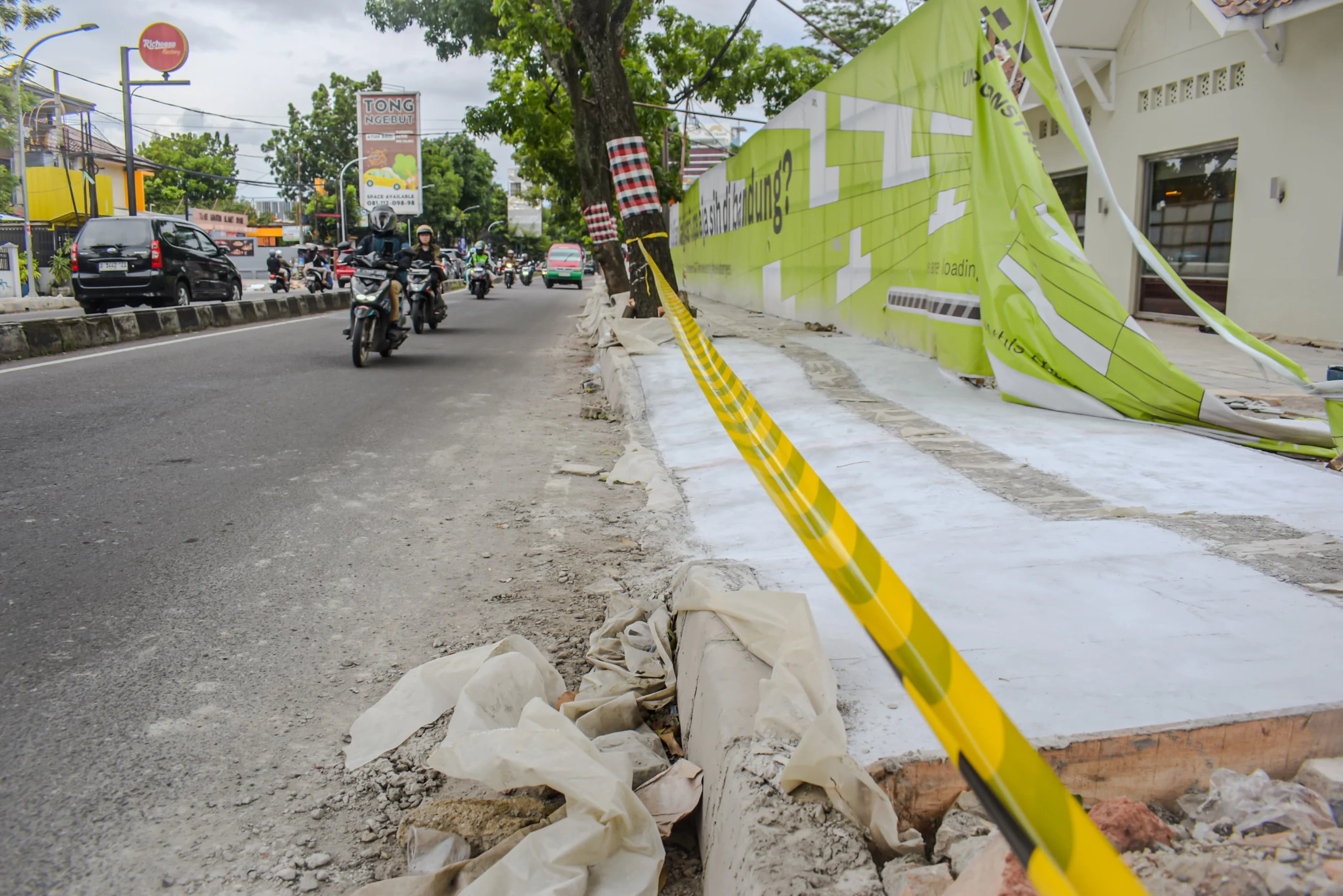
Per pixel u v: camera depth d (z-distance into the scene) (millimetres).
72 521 4535
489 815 2170
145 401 7824
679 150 35312
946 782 1932
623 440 6852
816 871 1633
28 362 10188
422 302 14562
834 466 4969
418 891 1872
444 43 21953
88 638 3238
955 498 4203
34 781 2381
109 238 15812
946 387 7258
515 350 12852
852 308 11391
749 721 2104
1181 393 5523
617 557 4164
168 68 26656
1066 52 13500
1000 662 2373
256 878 2039
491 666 2535
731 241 19500
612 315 12750
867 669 2402
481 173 87375
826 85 12109
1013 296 6305
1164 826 1747
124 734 2621
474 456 6223
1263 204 11070
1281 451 5020
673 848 2098
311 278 28594
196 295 17094
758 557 3977
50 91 32812
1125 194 13758
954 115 7602
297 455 6078
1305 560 3135
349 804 2316
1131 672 2297
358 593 3719
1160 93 12875
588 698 2664
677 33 25594
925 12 8414
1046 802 852
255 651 3170
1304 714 2041
